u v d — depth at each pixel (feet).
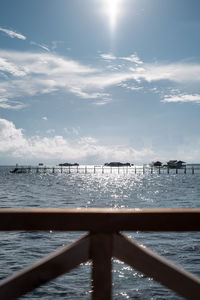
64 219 4.40
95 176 374.43
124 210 4.44
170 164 533.96
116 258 4.39
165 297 26.45
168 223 4.39
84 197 119.03
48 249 41.93
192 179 280.10
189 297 4.08
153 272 4.22
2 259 37.19
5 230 4.39
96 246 4.38
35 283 4.10
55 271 4.18
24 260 36.83
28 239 47.52
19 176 353.10
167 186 185.88
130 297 26.43
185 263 35.63
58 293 27.20
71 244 4.33
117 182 234.38
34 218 4.39
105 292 4.31
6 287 3.96
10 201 104.17
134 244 4.32
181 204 97.71
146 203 100.42
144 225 4.40
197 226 4.39
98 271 4.35
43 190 153.89
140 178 311.68
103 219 4.40
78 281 29.81
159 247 42.70
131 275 31.53
